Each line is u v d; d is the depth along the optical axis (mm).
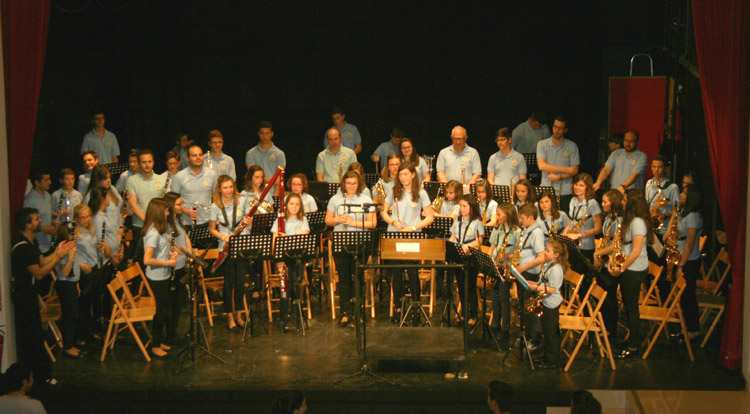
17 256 6879
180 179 9086
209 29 12938
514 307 7293
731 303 6961
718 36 6938
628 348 7297
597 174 12680
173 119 13109
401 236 7738
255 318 8461
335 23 12977
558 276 6836
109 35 12688
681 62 11109
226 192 8094
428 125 13141
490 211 8688
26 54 7047
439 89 13023
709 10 6934
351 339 7777
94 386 6633
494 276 6832
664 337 7902
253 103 13180
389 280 8773
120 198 8898
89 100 12430
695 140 10453
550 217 8258
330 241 8523
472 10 12758
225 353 7410
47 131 11688
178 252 7371
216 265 7906
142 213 9078
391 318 8383
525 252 7277
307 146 13297
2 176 6938
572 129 12805
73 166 12148
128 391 6570
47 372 6727
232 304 8070
